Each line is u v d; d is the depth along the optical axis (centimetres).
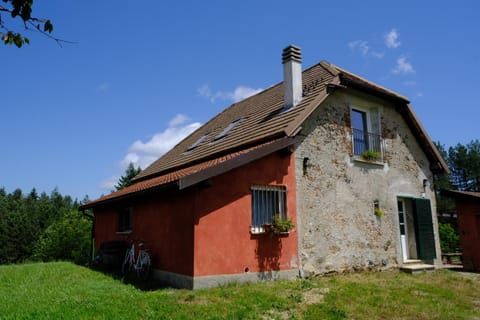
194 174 780
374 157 1204
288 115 1061
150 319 581
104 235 1455
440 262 1347
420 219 1317
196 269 793
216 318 587
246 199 894
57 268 1237
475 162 4303
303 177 1018
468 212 1368
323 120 1104
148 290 814
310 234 1002
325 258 1020
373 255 1145
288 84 1155
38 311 627
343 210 1096
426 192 1393
